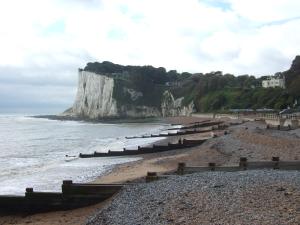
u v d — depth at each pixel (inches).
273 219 487.8
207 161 1353.3
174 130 4104.3
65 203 818.8
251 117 4424.2
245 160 916.0
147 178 849.5
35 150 2475.4
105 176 1295.5
